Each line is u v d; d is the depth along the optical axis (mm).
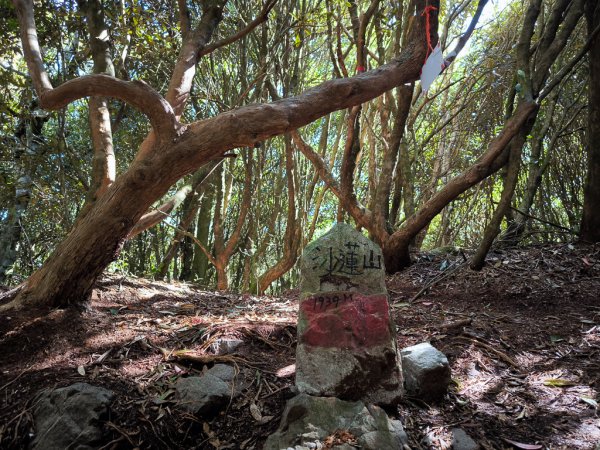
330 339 2363
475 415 2434
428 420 2375
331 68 8500
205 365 2664
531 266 4426
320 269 2457
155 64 6004
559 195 6527
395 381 2375
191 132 2666
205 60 6512
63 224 5684
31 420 2254
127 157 6656
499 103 6695
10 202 5418
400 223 6398
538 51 4875
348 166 4922
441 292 4254
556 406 2504
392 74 2971
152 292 4020
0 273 4777
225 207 7270
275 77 6543
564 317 3590
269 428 2258
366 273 2453
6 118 5336
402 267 4902
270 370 2674
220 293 4469
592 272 4203
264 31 5754
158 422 2258
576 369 2854
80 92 2600
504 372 2842
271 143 8125
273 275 6355
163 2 5516
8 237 4902
